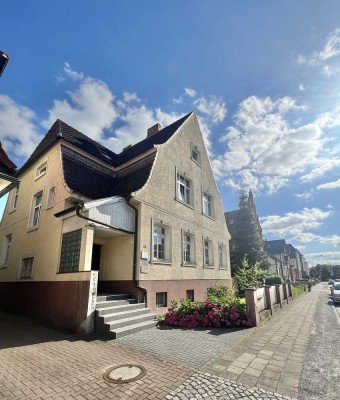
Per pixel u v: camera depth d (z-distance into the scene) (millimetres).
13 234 13664
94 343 6367
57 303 8547
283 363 4906
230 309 8555
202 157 16828
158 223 11312
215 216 17031
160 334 7203
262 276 18344
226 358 5172
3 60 5969
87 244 8078
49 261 9766
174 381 4082
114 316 7527
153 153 12227
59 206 10250
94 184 11695
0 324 8844
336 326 8883
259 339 6703
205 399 3504
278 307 13250
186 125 15477
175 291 11242
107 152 16266
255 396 3584
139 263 9523
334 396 3602
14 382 4121
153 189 11211
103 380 4164
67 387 3936
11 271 12633
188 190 14688
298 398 3543
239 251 28062
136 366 4746
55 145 12188
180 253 12273
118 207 9609
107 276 10320
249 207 29844
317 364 4863
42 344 6320
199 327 8086
